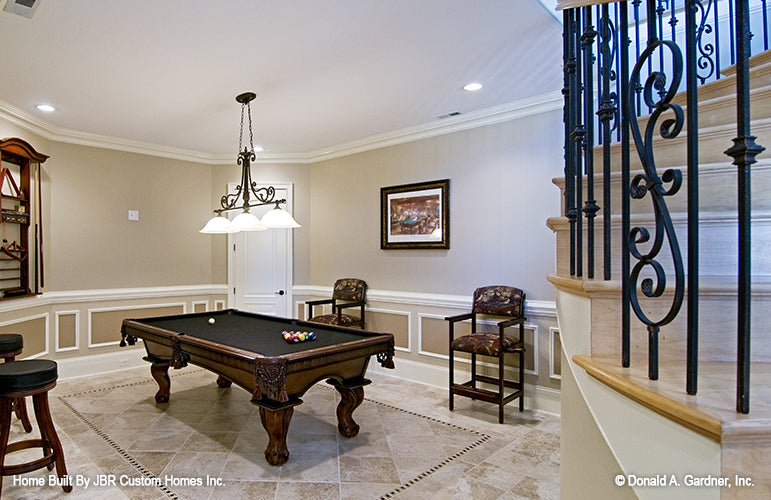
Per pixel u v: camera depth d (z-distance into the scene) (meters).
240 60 3.00
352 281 5.05
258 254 5.69
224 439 3.13
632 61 3.09
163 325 3.74
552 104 3.68
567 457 1.53
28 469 2.29
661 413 0.86
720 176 1.37
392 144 4.80
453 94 3.65
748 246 0.76
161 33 2.63
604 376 1.03
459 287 4.29
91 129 4.60
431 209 4.47
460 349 3.62
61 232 4.60
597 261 1.48
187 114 4.12
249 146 5.28
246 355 2.57
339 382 3.09
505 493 2.43
